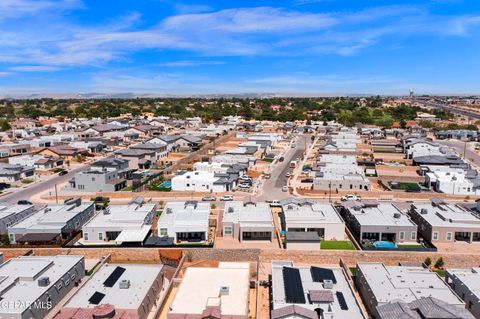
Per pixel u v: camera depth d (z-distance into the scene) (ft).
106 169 377.71
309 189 353.92
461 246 233.96
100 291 164.76
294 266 196.44
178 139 583.99
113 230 240.32
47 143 581.12
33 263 184.65
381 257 215.51
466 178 364.38
